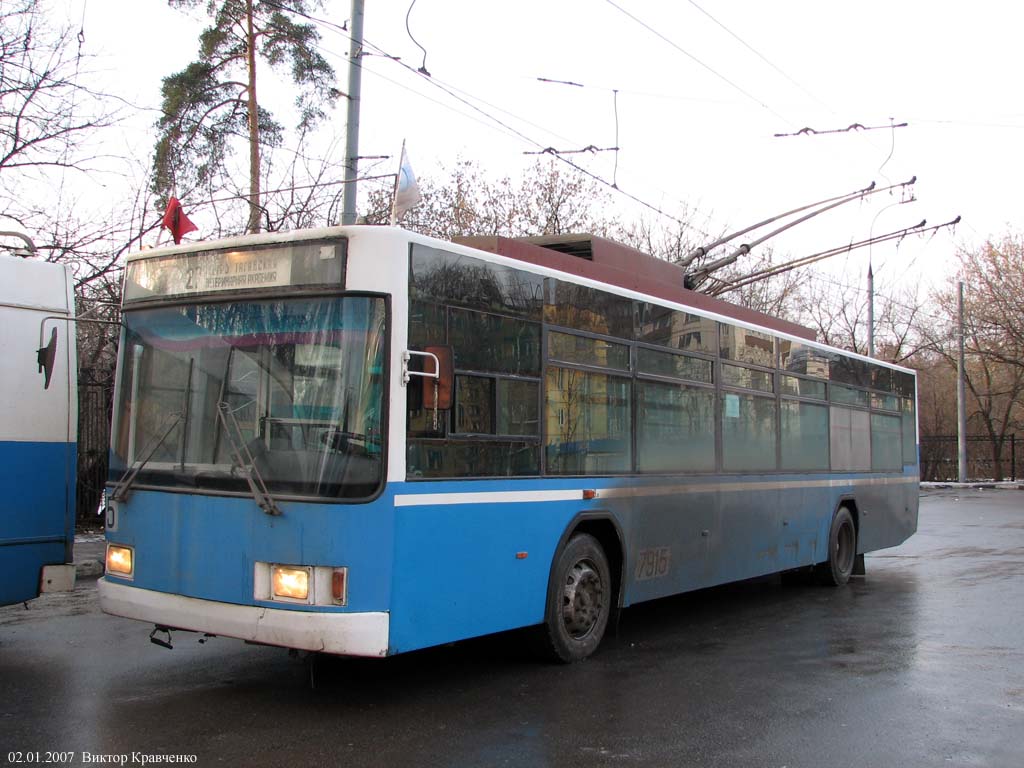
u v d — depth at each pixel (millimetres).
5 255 7180
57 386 7355
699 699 6387
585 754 5172
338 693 6324
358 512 5492
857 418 12969
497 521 6453
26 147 14016
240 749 5117
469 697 6316
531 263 7145
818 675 7145
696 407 9102
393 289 5703
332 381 5637
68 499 7379
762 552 10234
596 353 7664
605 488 7641
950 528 21094
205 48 18812
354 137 12852
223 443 5914
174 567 6012
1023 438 49062
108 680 6570
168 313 6348
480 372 6375
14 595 7016
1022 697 6543
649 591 8227
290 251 5871
